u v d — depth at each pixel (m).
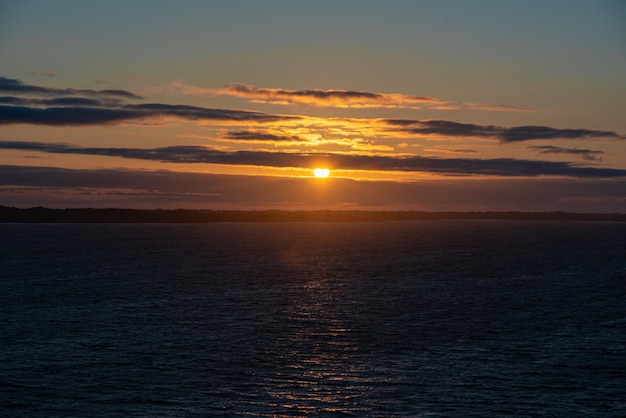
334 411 34.84
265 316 60.78
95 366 42.53
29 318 59.16
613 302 72.44
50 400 36.25
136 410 34.81
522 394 37.59
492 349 47.91
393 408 35.31
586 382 39.84
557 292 81.25
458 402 36.22
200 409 35.00
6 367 42.12
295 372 41.44
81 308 65.00
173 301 70.06
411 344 49.34
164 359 44.31
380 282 90.44
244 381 39.53
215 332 53.09
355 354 46.03
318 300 71.69
